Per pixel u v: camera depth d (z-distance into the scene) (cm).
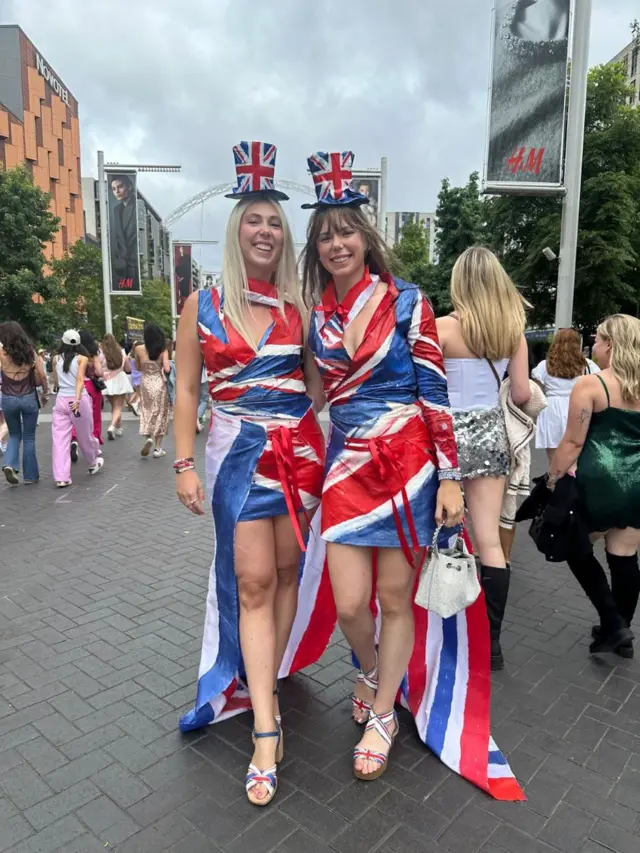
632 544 304
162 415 865
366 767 220
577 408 294
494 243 1822
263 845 192
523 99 943
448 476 214
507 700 271
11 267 2502
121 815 205
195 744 241
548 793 214
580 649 317
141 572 422
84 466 808
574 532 302
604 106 1680
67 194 5881
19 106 5084
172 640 324
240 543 222
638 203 1554
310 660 286
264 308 223
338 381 215
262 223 217
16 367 686
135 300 4944
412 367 216
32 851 190
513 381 286
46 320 2575
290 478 221
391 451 209
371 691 250
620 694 276
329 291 221
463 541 227
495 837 195
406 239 3512
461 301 280
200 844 193
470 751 230
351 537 211
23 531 518
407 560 217
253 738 223
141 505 604
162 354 848
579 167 952
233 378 220
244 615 230
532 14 927
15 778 222
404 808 207
